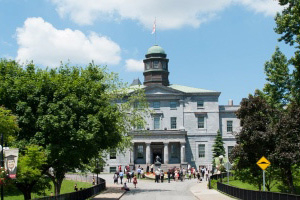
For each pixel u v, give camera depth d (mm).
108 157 93625
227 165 46500
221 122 96688
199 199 38438
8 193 48219
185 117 96062
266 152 40781
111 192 46938
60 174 41094
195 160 94688
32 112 35875
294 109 40250
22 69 39031
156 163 81312
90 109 37500
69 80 38406
